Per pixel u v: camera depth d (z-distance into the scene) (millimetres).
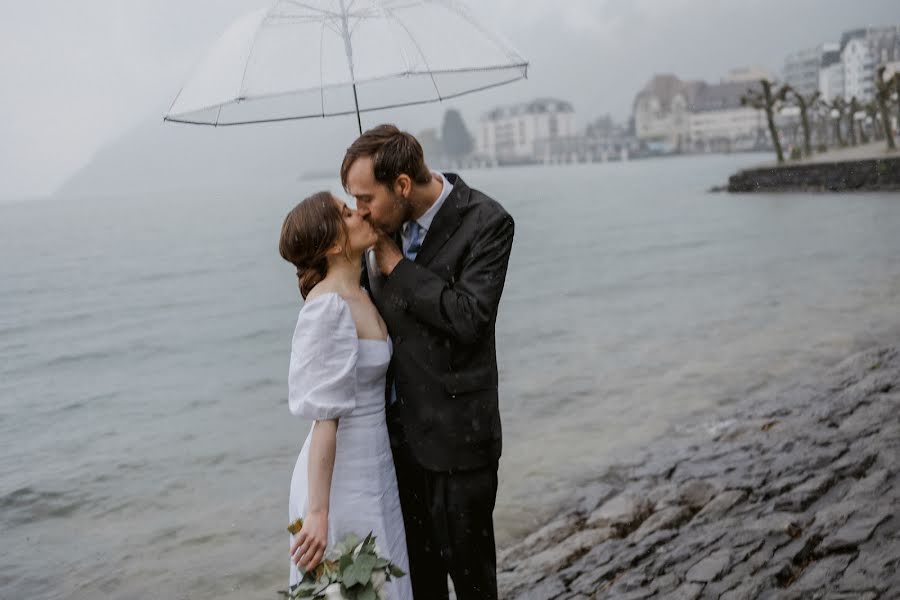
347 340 2322
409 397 2498
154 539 5832
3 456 8336
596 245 30266
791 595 3291
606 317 14492
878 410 6207
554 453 6750
